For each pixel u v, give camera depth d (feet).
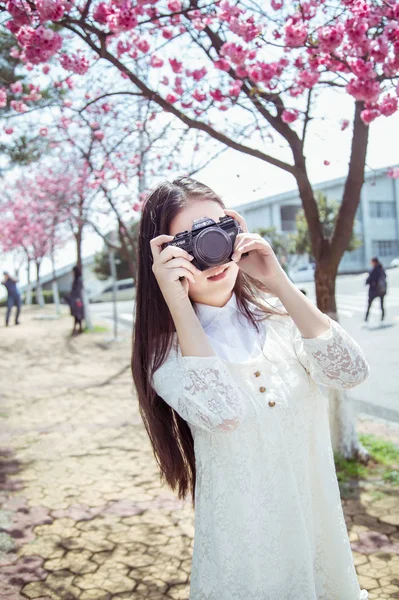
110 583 9.05
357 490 12.04
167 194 4.81
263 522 4.23
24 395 24.16
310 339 4.26
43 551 10.18
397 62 8.03
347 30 8.31
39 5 8.90
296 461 4.39
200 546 4.37
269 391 4.37
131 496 12.71
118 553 10.03
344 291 66.33
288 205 124.16
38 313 75.77
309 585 4.17
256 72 10.11
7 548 10.28
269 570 4.20
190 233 4.30
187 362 4.12
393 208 126.62
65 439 17.40
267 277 4.36
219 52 11.89
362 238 123.95
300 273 94.27
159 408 5.02
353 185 12.75
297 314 4.31
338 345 4.23
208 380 4.06
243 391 4.31
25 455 15.89
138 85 11.55
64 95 18.16
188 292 4.68
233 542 4.17
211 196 4.84
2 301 108.99
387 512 10.96
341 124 13.00
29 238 67.10
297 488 4.31
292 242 108.27
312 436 4.63
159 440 5.01
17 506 12.20
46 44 9.59
